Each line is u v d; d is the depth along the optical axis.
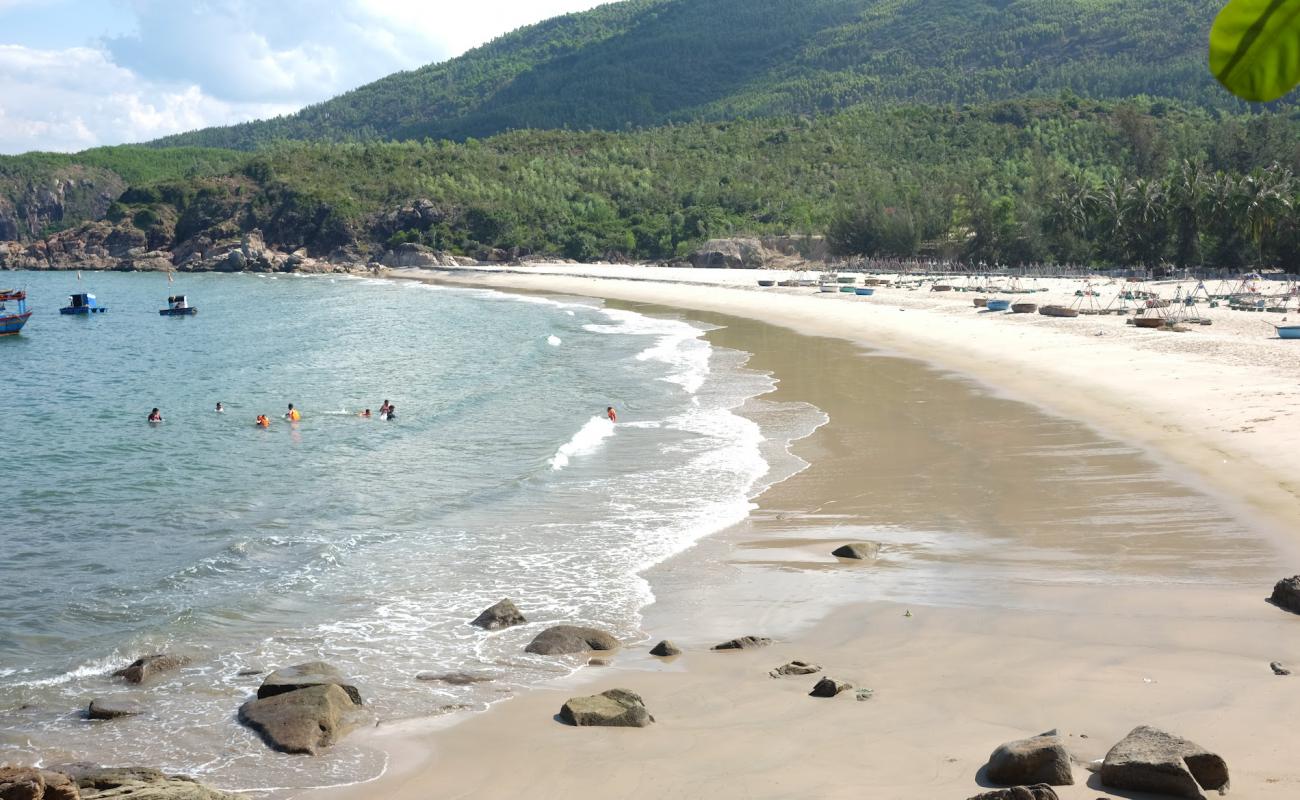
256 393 46.00
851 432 31.16
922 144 161.75
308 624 17.75
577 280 119.38
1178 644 14.45
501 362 53.56
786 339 58.25
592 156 182.38
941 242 117.69
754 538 21.47
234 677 15.59
